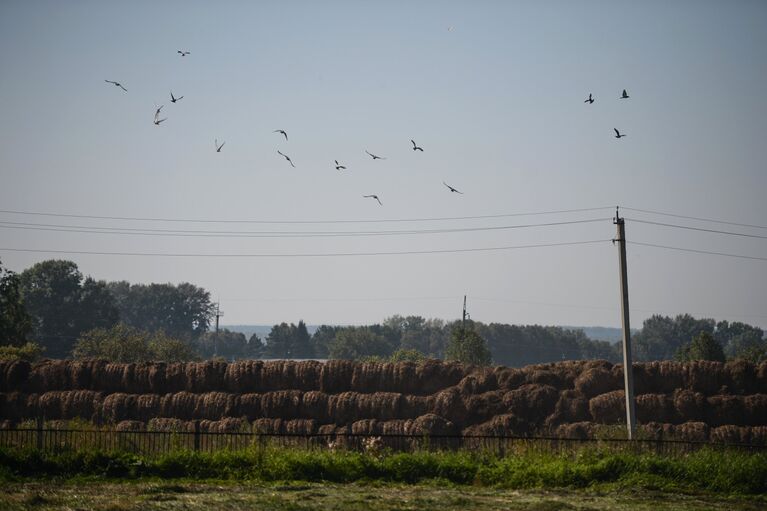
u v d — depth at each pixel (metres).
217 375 156.25
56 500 79.06
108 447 103.31
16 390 158.62
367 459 95.94
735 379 145.12
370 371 153.38
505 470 94.81
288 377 155.12
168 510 74.69
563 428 139.00
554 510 77.00
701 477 91.62
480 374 151.00
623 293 130.38
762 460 92.19
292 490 87.00
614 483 91.19
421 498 82.19
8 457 94.81
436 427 140.38
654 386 147.88
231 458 96.56
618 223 132.25
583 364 153.62
